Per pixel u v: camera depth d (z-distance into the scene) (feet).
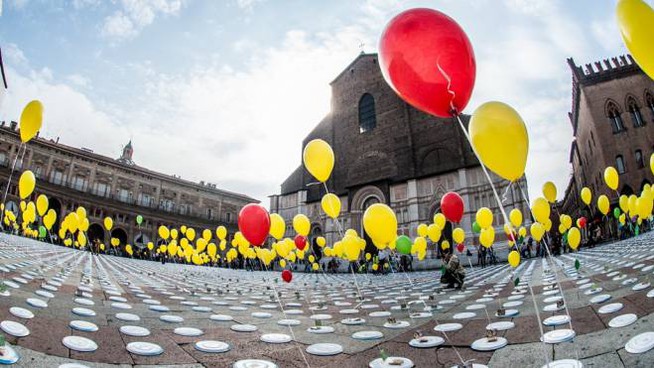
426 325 13.70
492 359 8.77
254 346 10.78
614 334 8.89
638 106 94.12
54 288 17.26
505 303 17.33
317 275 74.43
